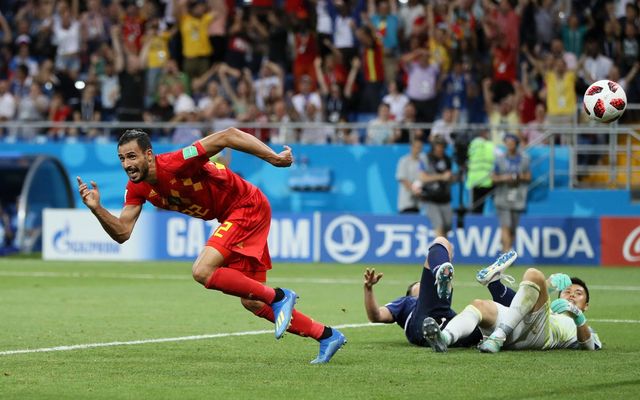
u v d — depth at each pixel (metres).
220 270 12.06
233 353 13.59
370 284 13.65
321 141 36.75
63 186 36.84
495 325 13.34
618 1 38.75
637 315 18.56
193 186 12.13
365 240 32.03
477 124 35.88
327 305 20.36
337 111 36.62
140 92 38.03
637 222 31.25
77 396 10.38
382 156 35.78
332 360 12.80
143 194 12.25
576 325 13.50
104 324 17.00
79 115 38.47
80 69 40.59
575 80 36.28
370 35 37.19
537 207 35.16
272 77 38.03
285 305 12.07
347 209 36.09
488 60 37.88
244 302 12.63
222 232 12.25
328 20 39.03
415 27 37.25
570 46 38.44
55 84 39.09
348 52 38.25
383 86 37.72
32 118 38.78
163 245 33.09
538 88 37.38
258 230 12.48
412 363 12.45
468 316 13.18
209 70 38.81
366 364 12.42
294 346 14.32
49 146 37.81
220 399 10.20
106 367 12.34
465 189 34.69
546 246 31.52
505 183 30.12
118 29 38.94
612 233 31.36
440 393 10.46
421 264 31.52
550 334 13.41
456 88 36.25
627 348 13.91
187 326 16.77
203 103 37.88
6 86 38.97
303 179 36.12
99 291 23.08
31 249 35.50
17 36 43.00
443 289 13.03
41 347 14.18
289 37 40.00
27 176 34.31
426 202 29.64
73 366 12.41
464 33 37.12
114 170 37.47
